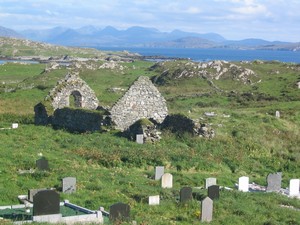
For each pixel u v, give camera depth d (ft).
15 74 407.23
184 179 100.12
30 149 111.75
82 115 145.48
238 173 114.62
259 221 74.84
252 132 140.15
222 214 77.10
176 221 70.64
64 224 61.57
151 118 142.31
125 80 380.58
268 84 312.91
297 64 403.95
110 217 65.98
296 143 141.38
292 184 101.09
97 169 101.40
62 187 80.59
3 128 147.13
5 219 62.54
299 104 221.87
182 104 250.57
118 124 139.54
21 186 81.46
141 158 110.22
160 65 466.70
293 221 77.10
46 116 156.87
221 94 287.48
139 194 82.38
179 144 125.08
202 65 387.96
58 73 378.73
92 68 423.23
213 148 124.57
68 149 117.50
